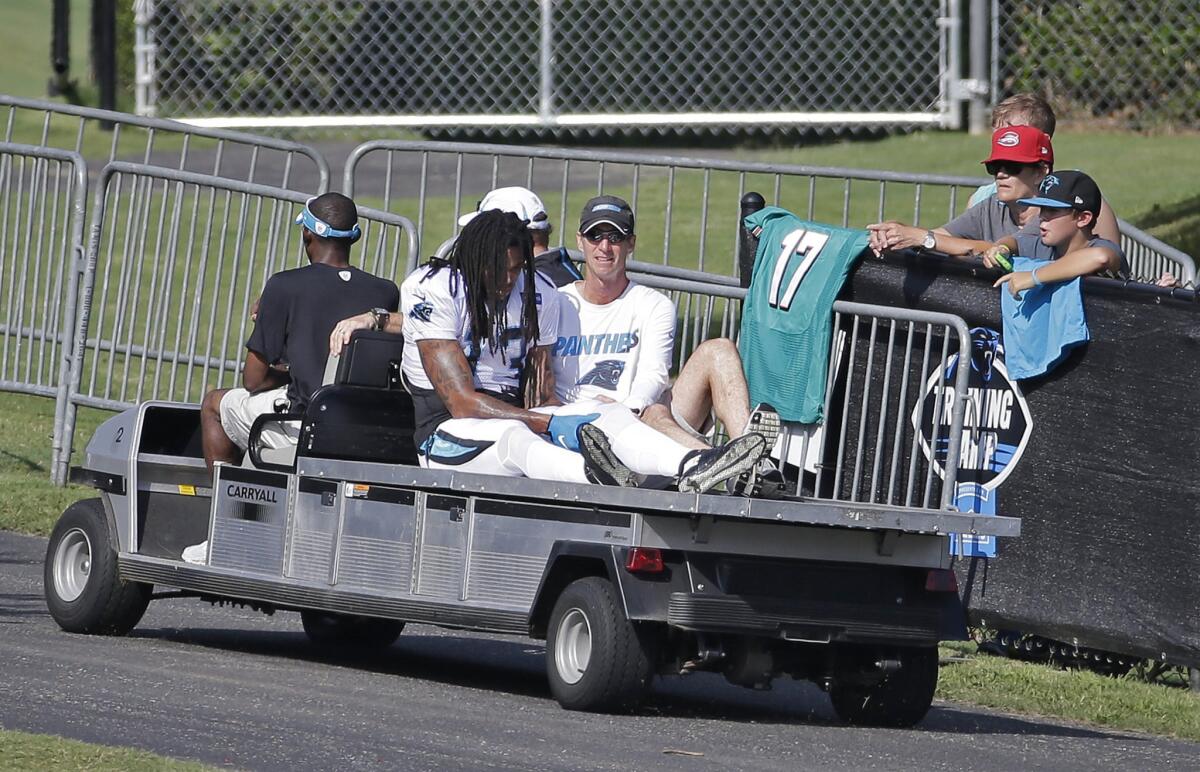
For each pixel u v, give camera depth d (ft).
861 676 85.20
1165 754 81.87
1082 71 228.43
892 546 83.30
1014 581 101.60
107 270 142.31
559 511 82.43
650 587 79.36
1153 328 96.27
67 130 258.98
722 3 242.58
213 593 95.09
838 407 108.68
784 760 73.87
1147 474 96.48
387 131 247.29
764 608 80.38
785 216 113.70
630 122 235.20
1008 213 108.06
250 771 66.49
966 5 233.96
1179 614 95.04
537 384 94.32
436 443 89.71
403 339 95.20
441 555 86.12
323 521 90.79
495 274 90.53
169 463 100.94
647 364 96.63
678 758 72.54
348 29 250.78
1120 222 127.85
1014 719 91.20
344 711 78.95
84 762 64.95
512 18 246.06
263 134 248.93
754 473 82.23
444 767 68.59
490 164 238.27
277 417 94.68
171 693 80.79
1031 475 100.73
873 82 239.50
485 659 102.06
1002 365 101.81
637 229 203.00
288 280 99.19
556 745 73.72
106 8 255.91
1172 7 223.71
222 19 252.01
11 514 131.23
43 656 88.99
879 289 107.34
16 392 146.00
